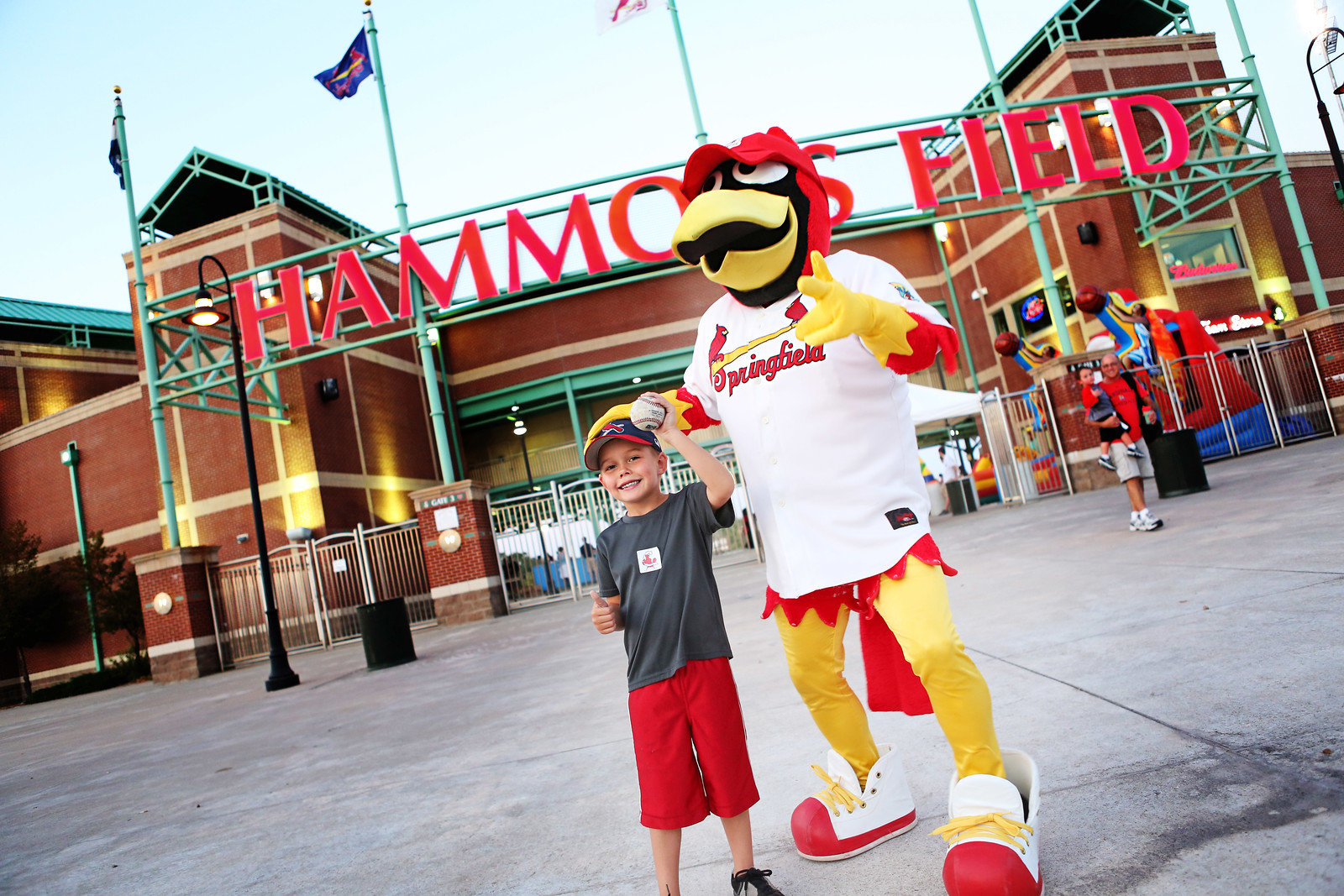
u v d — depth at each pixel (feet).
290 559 55.36
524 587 54.24
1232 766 6.62
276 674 31.01
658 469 6.83
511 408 83.35
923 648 5.70
